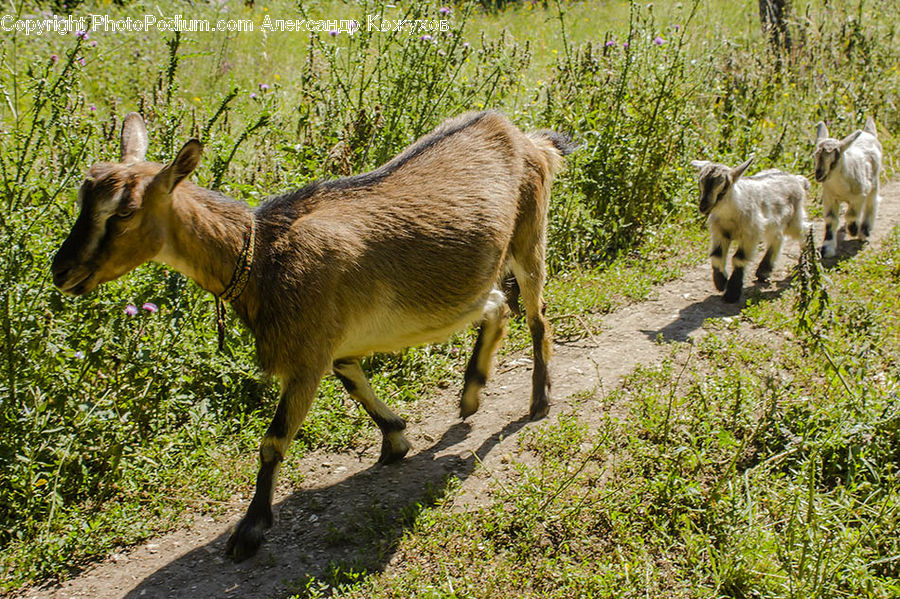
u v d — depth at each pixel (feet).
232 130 26.66
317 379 13.94
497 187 16.25
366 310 14.48
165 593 13.11
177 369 16.90
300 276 13.56
